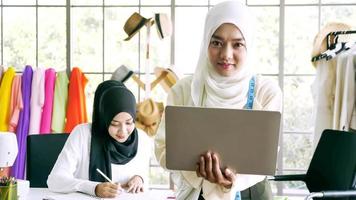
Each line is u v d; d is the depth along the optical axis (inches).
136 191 76.9
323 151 102.3
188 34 148.9
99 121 82.2
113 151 80.8
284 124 149.1
